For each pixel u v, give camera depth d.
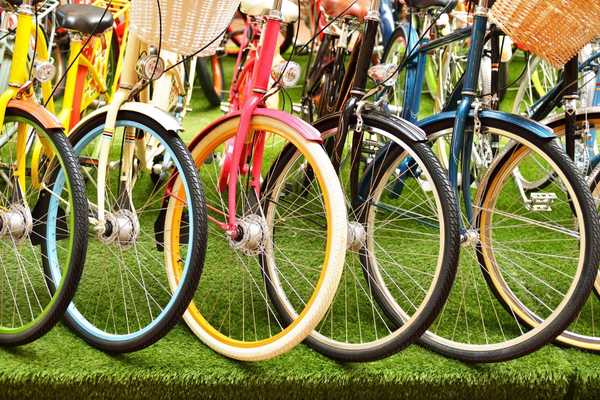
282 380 2.21
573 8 2.09
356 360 2.25
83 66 3.07
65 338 2.34
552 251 3.14
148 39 2.12
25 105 2.30
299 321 2.15
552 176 3.12
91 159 2.68
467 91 2.34
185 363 2.23
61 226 2.50
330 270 2.10
